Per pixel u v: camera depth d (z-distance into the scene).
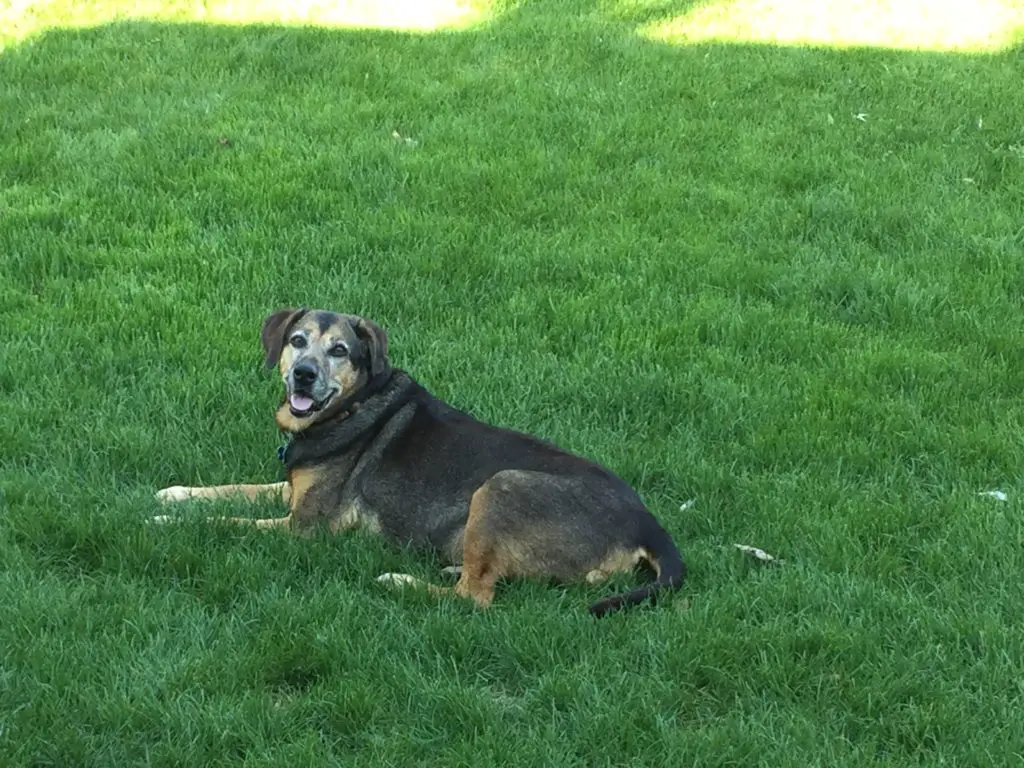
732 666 3.54
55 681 3.40
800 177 6.04
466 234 5.48
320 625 3.62
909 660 3.56
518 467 3.91
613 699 3.45
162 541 3.86
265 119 6.28
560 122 6.40
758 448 4.39
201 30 7.43
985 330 5.03
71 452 4.24
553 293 5.14
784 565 3.88
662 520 4.09
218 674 3.46
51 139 6.05
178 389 4.52
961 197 5.92
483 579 3.77
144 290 5.04
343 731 3.38
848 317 5.17
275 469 4.29
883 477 4.31
